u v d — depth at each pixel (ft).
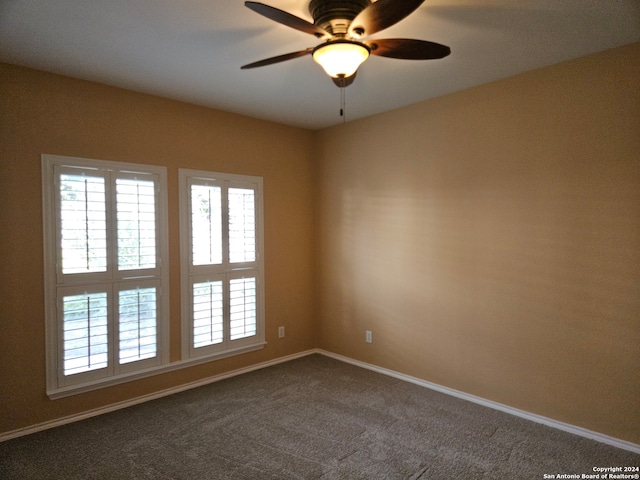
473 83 9.95
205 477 7.22
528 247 9.32
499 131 9.73
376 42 5.66
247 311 12.43
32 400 8.76
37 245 8.79
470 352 10.41
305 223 14.29
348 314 13.48
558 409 8.93
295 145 13.93
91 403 9.54
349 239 13.39
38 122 8.81
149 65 8.68
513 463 7.63
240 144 12.37
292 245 13.85
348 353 13.53
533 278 9.25
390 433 8.74
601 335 8.32
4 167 8.41
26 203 8.66
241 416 9.54
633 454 7.86
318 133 14.34
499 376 9.87
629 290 7.98
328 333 14.23
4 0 6.12
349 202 13.35
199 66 8.75
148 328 10.35
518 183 9.44
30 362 8.73
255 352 12.85
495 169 9.82
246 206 12.43
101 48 7.86
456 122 10.53
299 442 8.38
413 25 7.06
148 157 10.42
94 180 9.50
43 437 8.54
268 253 13.14
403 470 7.41
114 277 9.75
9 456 7.84
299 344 14.14
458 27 7.14
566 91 8.65
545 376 9.11
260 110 12.00
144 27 7.05
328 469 7.45
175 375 10.97
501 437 8.55
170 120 10.85
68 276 9.12
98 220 9.52
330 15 5.75
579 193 8.54
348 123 13.30
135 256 10.11
